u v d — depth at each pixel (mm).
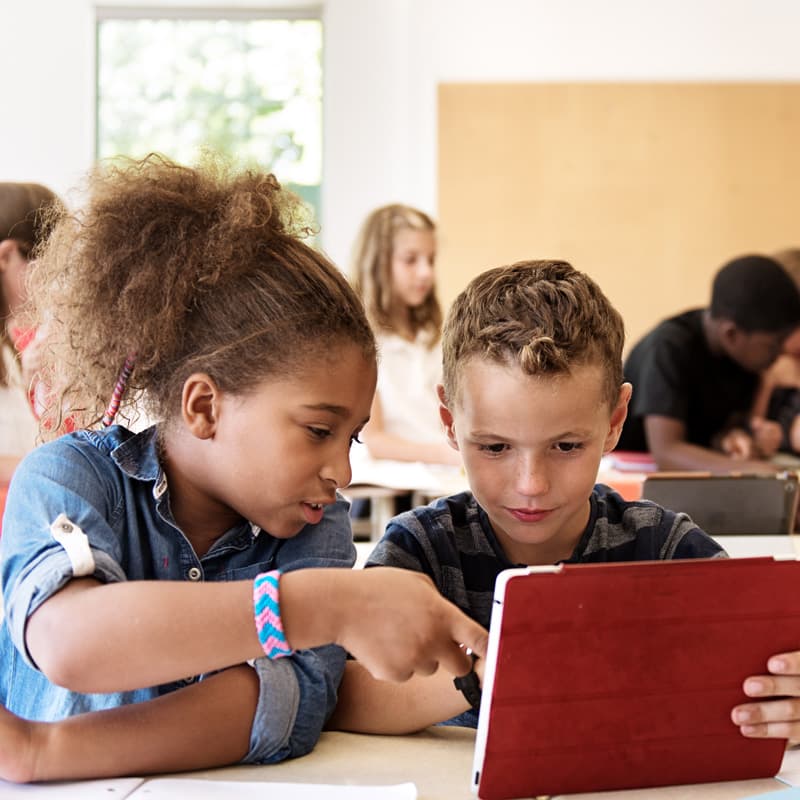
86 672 777
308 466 902
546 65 4602
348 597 788
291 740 887
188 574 979
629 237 4609
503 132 4586
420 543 1145
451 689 947
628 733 808
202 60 4633
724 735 832
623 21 4598
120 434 980
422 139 4613
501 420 1004
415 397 3369
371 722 973
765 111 4625
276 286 907
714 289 3783
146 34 4617
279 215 985
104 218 963
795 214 4648
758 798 783
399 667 794
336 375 899
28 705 989
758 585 798
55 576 799
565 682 781
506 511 1047
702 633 801
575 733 795
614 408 1085
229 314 909
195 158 1088
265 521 929
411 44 4590
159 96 4637
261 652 780
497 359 1000
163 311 919
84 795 786
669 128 4609
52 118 4543
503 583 751
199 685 879
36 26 4520
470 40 4594
